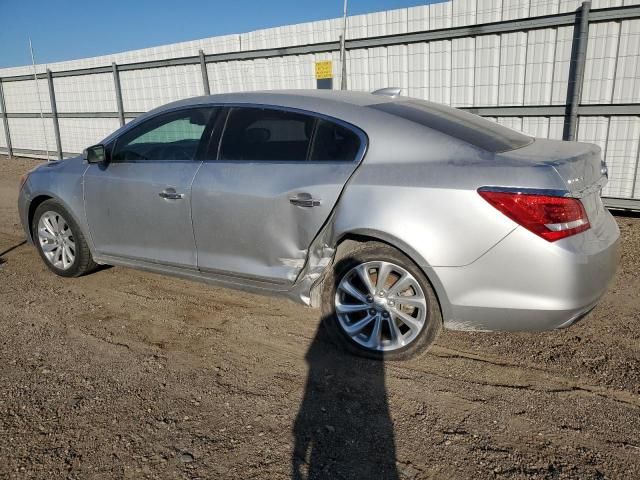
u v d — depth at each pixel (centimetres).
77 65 1338
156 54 1148
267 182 364
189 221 400
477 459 258
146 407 304
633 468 250
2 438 277
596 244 306
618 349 360
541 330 310
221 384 327
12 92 1581
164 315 429
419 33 779
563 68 677
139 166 432
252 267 378
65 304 453
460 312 316
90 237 470
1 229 728
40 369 346
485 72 738
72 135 1441
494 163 308
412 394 313
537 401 305
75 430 284
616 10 625
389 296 338
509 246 297
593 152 339
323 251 354
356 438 275
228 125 397
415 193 316
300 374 337
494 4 707
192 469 254
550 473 248
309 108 370
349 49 860
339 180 341
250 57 991
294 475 250
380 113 352
